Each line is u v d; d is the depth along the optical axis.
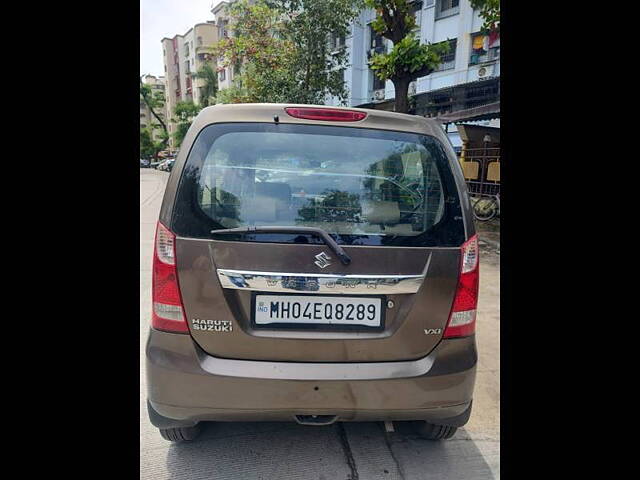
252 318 1.63
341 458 2.05
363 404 1.67
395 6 7.49
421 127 1.83
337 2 9.25
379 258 1.64
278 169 1.69
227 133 1.70
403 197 1.73
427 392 1.70
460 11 15.87
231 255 1.60
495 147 10.26
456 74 16.27
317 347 1.64
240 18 10.22
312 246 1.61
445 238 1.71
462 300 1.72
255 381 1.61
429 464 2.04
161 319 1.64
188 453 2.05
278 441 2.15
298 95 9.77
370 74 19.86
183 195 1.63
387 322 1.68
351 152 1.73
